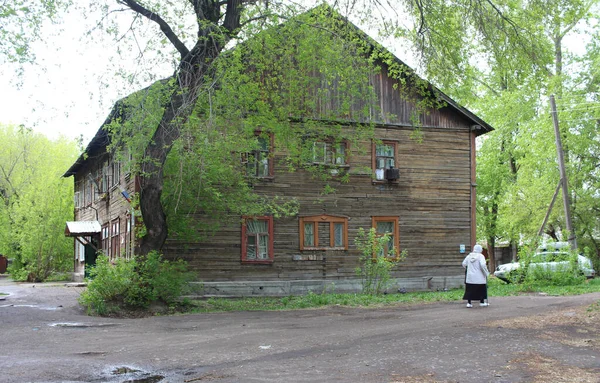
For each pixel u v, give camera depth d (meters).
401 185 26.36
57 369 9.29
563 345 11.06
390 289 25.52
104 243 30.08
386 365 9.52
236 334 13.05
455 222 27.14
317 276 24.69
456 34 18.06
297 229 24.59
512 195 38.66
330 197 25.14
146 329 14.24
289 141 18.39
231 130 16.77
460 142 27.62
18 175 49.62
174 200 19.08
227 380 8.55
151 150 17.95
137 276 18.16
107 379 8.71
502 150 41.50
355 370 9.19
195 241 21.62
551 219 37.34
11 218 40.09
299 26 16.69
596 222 38.38
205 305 20.09
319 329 13.61
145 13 16.95
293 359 10.09
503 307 17.08
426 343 11.31
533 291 23.05
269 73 17.88
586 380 8.57
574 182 36.81
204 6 17.72
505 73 18.59
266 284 23.86
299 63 17.36
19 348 11.45
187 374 9.05
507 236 42.88
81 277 34.22
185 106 16.31
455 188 27.31
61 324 15.02
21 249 38.28
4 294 23.16
